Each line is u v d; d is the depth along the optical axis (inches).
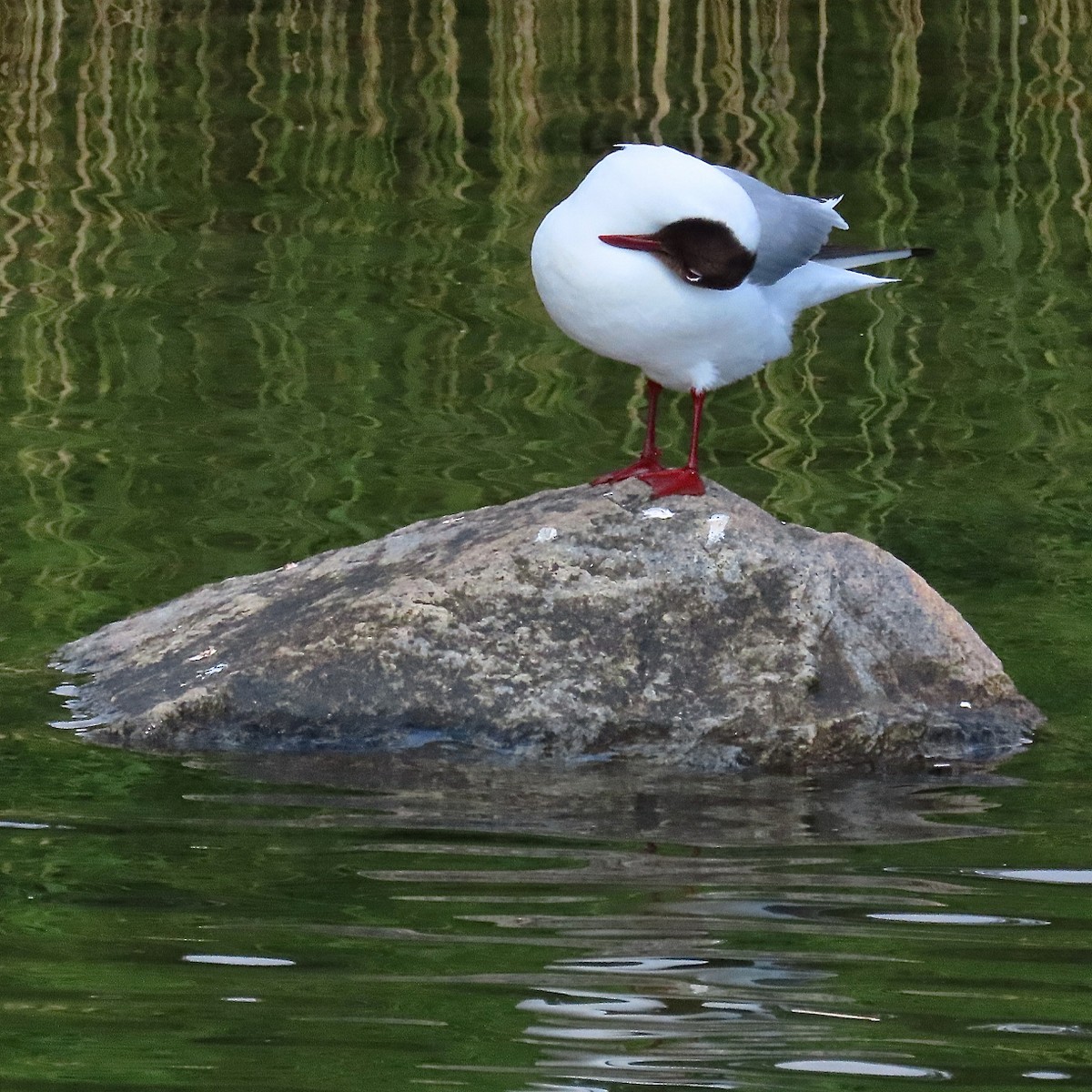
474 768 378.0
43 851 326.6
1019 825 351.6
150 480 538.0
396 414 592.7
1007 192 808.9
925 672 408.2
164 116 874.1
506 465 553.6
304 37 959.6
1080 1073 248.1
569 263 371.2
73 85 905.5
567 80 914.1
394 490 532.7
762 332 384.8
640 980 275.6
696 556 405.4
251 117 876.0
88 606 455.5
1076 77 943.7
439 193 799.7
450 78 911.0
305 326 666.2
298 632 402.9
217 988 271.0
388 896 307.6
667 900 308.5
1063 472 564.4
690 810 357.4
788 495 543.5
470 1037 255.8
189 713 390.0
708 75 910.4
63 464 548.4
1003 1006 267.7
